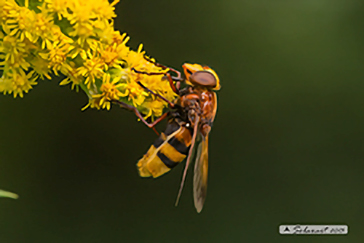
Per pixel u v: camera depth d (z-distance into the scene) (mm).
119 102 239
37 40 235
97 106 239
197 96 247
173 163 245
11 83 236
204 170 246
